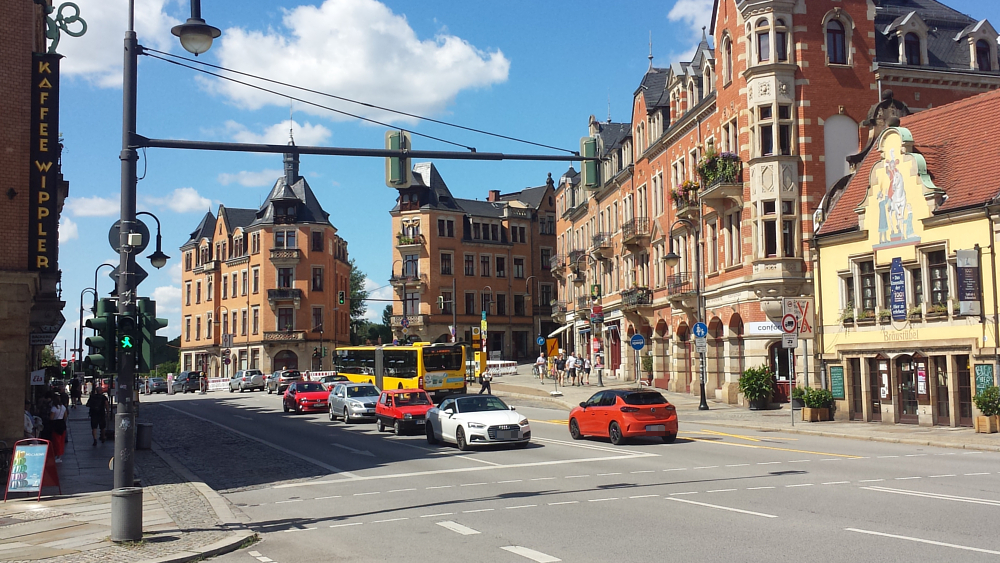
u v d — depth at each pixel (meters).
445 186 92.88
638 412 22.78
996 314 23.59
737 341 37.47
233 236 96.00
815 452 20.00
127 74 12.60
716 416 31.81
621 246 56.50
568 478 16.66
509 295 94.12
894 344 26.94
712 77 40.59
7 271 19.58
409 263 88.94
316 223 90.50
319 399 41.75
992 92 27.39
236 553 10.87
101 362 11.73
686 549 9.73
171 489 17.17
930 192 25.78
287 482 18.42
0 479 18.23
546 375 62.34
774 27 34.88
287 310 89.06
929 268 26.17
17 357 19.66
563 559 9.52
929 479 14.94
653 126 49.97
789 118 34.78
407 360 45.09
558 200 77.94
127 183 12.44
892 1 40.06
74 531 12.46
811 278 34.09
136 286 12.40
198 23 12.48
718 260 38.97
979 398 23.28
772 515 11.68
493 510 13.26
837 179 34.81
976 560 8.66
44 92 20.38
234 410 47.19
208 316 98.75
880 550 9.27
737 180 35.88
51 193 20.27
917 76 36.50
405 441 26.67
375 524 12.60
